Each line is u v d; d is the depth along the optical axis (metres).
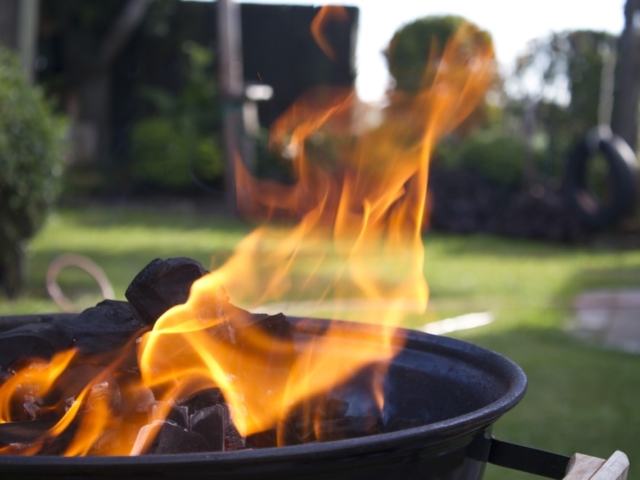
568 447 3.21
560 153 12.59
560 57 12.28
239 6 13.66
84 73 14.19
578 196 10.62
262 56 13.73
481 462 1.41
